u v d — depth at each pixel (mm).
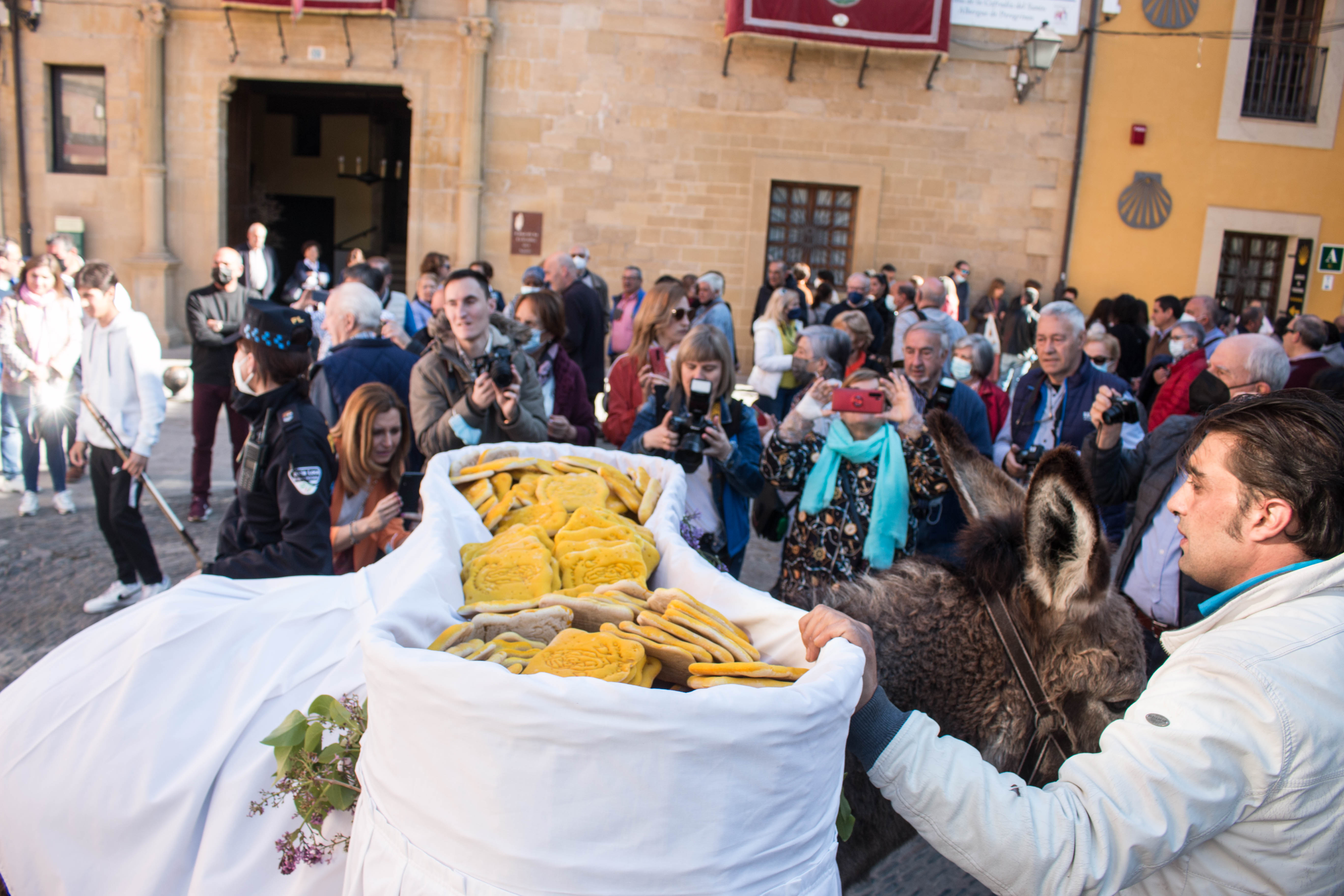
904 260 14594
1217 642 1308
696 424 3342
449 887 1122
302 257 19578
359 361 4191
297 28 13758
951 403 3967
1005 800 1308
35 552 5594
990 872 1312
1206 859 1294
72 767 1840
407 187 19297
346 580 2088
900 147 14320
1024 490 1927
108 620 2131
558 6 13766
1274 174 14727
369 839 1236
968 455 1980
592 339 6910
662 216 14289
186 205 14102
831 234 14734
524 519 2037
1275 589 1332
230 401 6262
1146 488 3273
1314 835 1227
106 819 1786
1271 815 1229
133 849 1789
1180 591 3090
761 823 1129
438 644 1370
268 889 1710
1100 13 14125
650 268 14383
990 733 1635
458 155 14008
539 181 14117
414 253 14172
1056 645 1599
